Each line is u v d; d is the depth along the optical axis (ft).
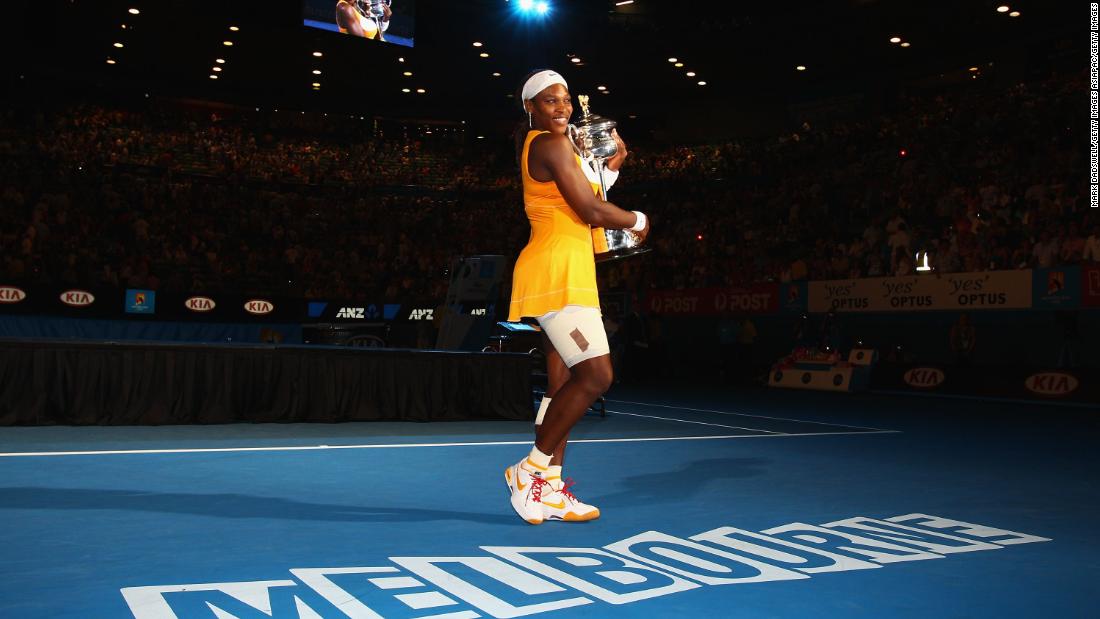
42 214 71.72
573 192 12.04
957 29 81.00
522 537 11.61
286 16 85.30
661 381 64.08
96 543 10.88
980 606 8.89
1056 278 48.01
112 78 104.94
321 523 12.36
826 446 24.17
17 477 15.90
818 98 100.42
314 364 27.96
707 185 89.71
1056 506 15.08
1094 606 8.96
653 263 76.18
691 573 9.91
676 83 103.76
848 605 8.83
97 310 62.18
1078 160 57.16
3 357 24.22
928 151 70.95
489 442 23.25
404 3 81.41
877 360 54.65
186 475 16.57
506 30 88.74
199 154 97.86
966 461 21.39
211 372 26.66
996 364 53.11
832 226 70.08
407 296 77.05
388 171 106.63
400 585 9.17
